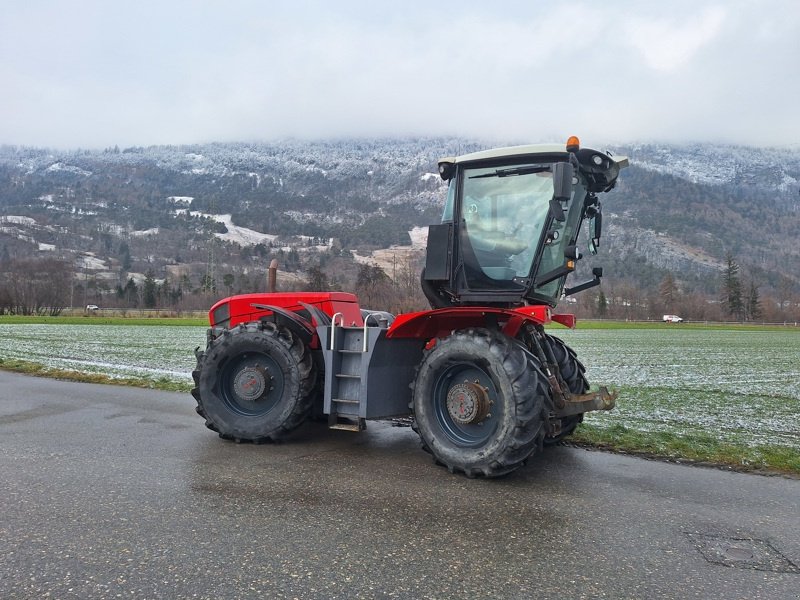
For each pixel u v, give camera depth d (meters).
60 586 3.01
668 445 6.43
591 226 6.32
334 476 5.03
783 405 10.30
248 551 3.45
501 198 5.75
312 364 6.21
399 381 6.01
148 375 12.49
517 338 5.59
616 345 32.53
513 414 4.88
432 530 3.84
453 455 5.13
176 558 3.34
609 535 3.83
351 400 5.76
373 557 3.40
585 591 3.06
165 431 6.77
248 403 6.29
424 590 3.03
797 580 3.25
